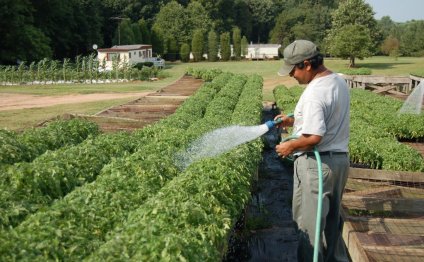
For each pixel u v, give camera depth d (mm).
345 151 4746
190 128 10531
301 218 4926
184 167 7281
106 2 81188
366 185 7195
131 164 6801
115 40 72000
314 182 4699
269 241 7840
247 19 102562
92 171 7203
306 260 4863
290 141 4559
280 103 18047
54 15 59375
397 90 24672
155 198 5266
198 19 82812
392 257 4750
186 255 3986
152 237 4152
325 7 99062
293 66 4656
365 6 64250
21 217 5250
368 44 54406
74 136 9953
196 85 26609
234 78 25531
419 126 12430
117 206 5473
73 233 4609
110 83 38250
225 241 5121
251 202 9125
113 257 3887
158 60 59250
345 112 4672
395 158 8938
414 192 6891
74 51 67062
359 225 5527
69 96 27953
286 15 95250
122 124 14383
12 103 24406
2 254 3953
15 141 8117
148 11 89125
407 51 83688
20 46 50000
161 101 19781
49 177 6246
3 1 47031
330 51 58344
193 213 4836
